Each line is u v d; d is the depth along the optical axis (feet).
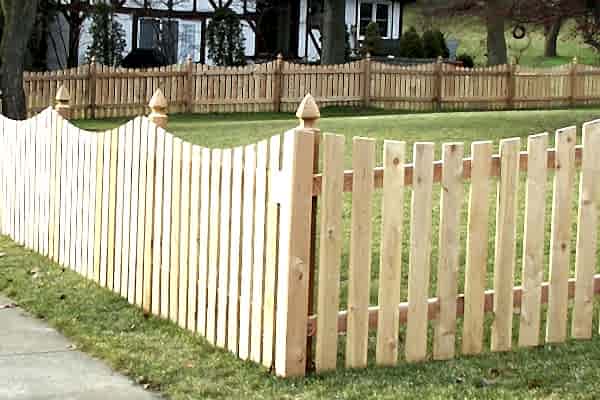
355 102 118.21
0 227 48.62
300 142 27.48
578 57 207.31
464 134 72.84
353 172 28.25
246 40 167.63
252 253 29.22
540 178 30.58
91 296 36.94
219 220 30.78
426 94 119.44
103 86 104.78
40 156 43.98
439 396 26.61
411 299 29.35
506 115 85.71
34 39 143.74
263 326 28.84
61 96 43.04
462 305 30.30
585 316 31.96
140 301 35.40
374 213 46.80
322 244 28.07
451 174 29.45
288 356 27.96
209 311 31.27
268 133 76.18
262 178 28.63
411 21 215.72
